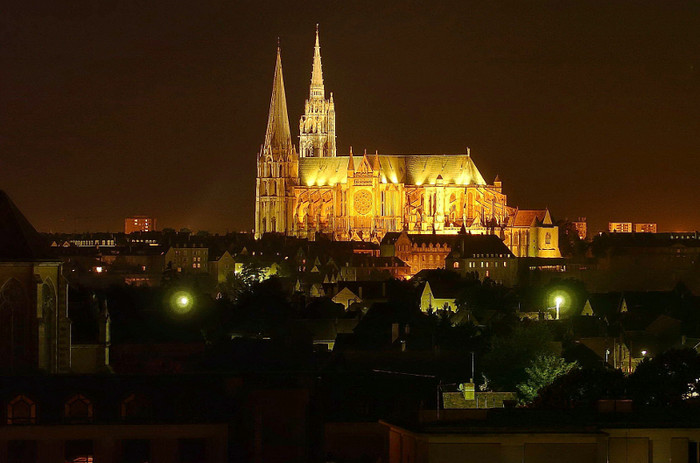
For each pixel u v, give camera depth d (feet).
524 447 388.37
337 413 512.22
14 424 485.56
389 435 434.30
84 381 510.17
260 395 489.26
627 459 399.65
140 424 484.33
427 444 388.37
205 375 525.34
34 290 631.97
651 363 583.58
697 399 496.23
